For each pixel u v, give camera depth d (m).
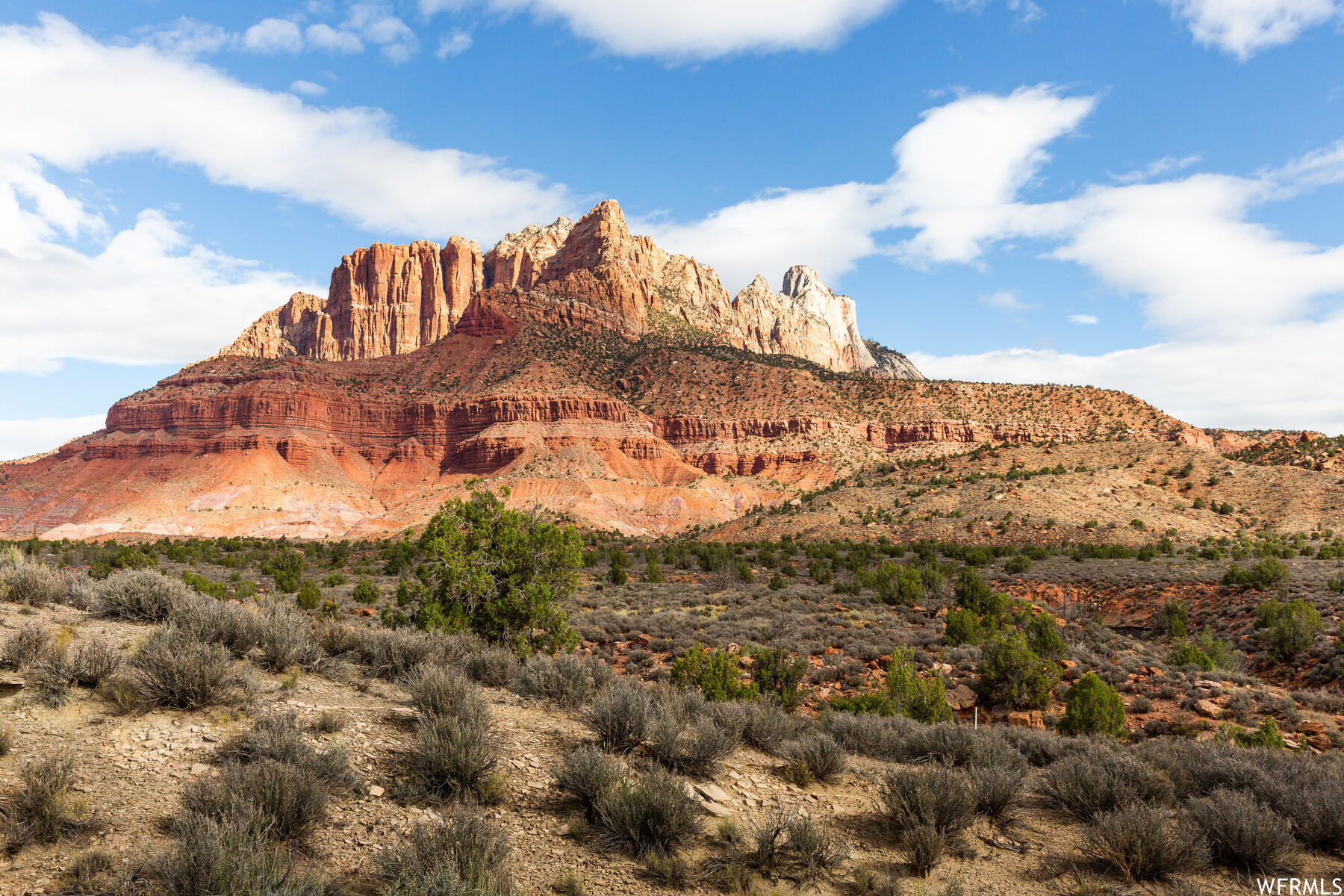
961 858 7.29
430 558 19.69
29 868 4.57
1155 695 22.17
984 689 21.23
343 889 4.93
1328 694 22.44
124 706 7.12
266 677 9.27
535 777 7.58
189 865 4.53
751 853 6.66
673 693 11.41
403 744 7.74
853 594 46.94
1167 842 7.11
